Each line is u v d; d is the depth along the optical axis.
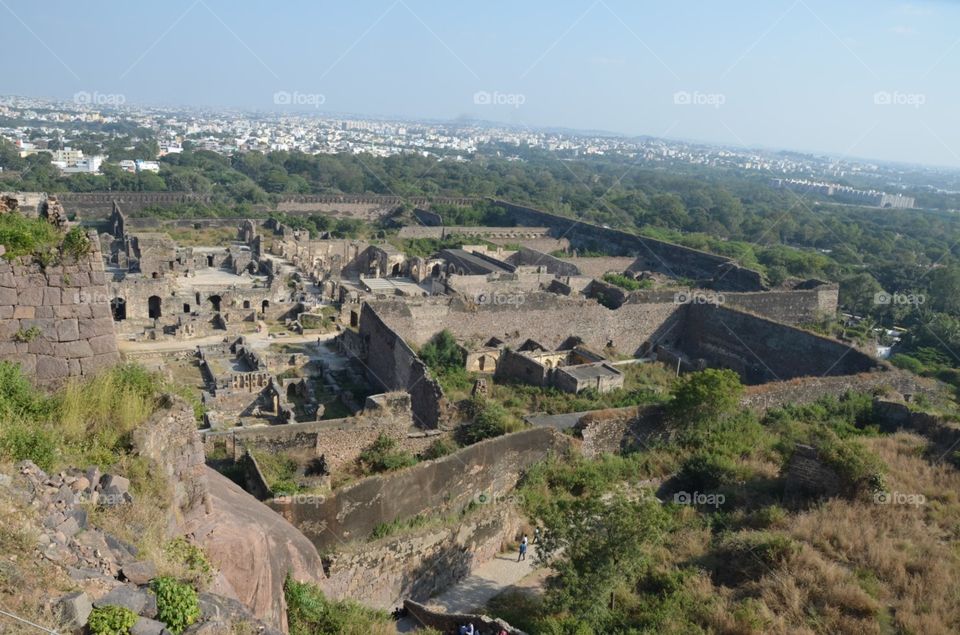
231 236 93.19
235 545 13.20
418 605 19.59
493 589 22.45
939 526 22.80
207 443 25.97
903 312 73.50
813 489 25.89
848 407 37.06
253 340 51.84
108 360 14.29
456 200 136.62
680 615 18.20
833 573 19.42
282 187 155.75
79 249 13.73
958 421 32.91
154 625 8.68
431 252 91.50
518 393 43.56
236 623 9.64
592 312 54.75
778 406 37.16
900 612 17.58
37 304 13.53
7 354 13.40
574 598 18.66
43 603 8.36
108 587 9.17
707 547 22.42
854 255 109.50
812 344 47.09
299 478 25.03
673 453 31.67
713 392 32.06
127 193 112.25
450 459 24.28
